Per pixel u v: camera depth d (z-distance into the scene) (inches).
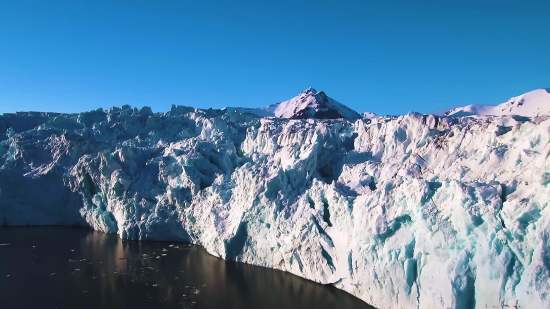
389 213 1112.2
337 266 1280.8
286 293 1306.6
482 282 872.3
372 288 1137.4
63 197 2338.8
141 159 2292.1
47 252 1812.3
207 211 1761.8
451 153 1222.9
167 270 1566.2
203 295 1334.9
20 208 2320.4
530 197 863.7
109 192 2121.1
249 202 1555.1
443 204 999.0
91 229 2245.3
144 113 3154.5
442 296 921.5
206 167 2020.2
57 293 1370.6
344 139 1772.9
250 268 1534.2
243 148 2214.6
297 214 1412.4
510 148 1052.5
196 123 2896.2
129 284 1439.5
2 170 2311.8
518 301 808.9
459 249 934.4
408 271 1019.3
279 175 1515.7
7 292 1380.4
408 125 1486.2
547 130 974.4
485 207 905.5
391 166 1362.0
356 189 1352.1
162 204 1951.3
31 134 2650.1
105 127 2849.4
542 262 789.2
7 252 1808.6
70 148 2395.4
